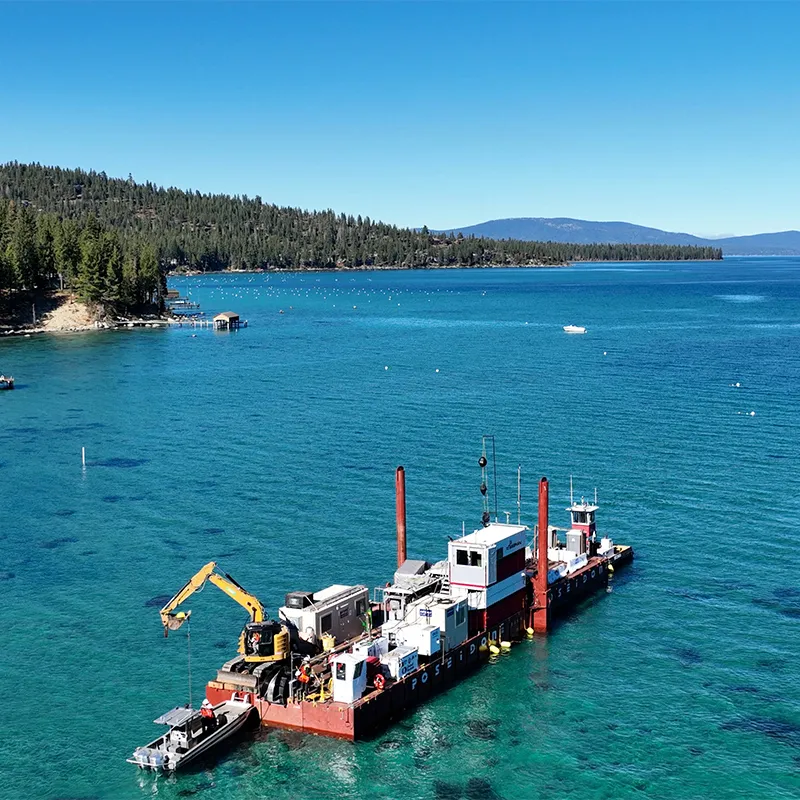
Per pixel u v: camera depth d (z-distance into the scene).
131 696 60.78
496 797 50.06
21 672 63.78
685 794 50.00
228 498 103.50
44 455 125.56
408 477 111.00
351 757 53.78
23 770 52.97
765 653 65.50
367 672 58.06
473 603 65.56
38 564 83.88
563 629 70.50
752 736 55.38
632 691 60.78
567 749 54.31
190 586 61.41
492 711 58.66
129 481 111.44
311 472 114.06
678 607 73.44
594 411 150.88
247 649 58.38
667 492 102.62
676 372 193.88
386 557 84.19
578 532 80.31
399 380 190.38
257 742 55.47
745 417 143.62
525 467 114.62
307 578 79.44
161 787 51.38
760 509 95.88
